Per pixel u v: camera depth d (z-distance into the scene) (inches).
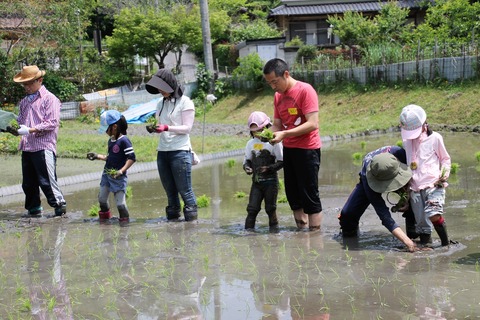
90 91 1273.4
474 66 775.7
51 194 315.9
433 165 216.7
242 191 377.1
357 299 163.6
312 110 243.0
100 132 293.7
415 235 231.8
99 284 189.0
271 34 1444.4
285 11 1386.6
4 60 1083.3
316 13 1370.6
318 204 253.9
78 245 246.2
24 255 233.8
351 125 772.0
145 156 561.0
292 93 247.1
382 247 219.8
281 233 251.6
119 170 289.4
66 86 1152.2
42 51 1143.0
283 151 255.6
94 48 1455.5
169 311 161.9
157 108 292.0
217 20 1413.6
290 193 258.8
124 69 1406.3
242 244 233.9
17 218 318.7
